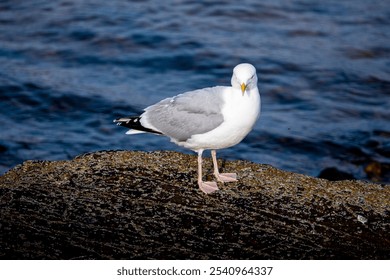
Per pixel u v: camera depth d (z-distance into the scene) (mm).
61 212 7293
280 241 6930
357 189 7906
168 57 14477
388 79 13688
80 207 7387
